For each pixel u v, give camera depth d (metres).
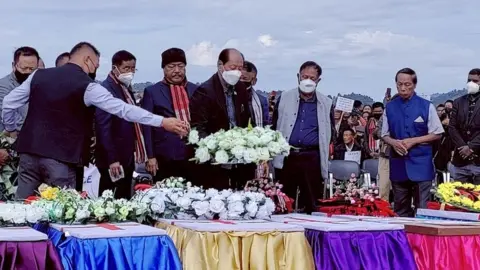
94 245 3.22
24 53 5.69
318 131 6.12
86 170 5.91
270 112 7.62
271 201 4.16
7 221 3.60
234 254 3.42
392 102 6.80
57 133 4.72
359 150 9.32
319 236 3.62
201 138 4.69
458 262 3.75
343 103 9.30
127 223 3.78
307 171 6.06
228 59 4.88
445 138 8.73
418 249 3.80
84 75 4.79
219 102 4.91
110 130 5.83
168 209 4.00
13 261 3.07
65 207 3.73
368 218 4.36
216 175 4.79
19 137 4.83
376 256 3.61
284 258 3.47
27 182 4.81
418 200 6.70
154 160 6.00
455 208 4.95
